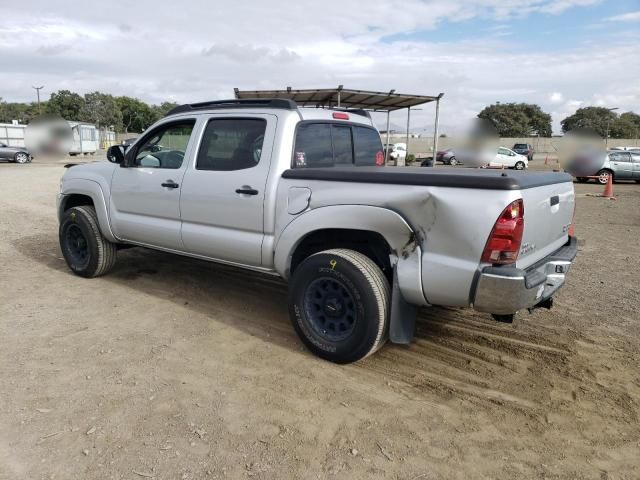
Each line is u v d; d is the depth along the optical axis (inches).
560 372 145.3
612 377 142.7
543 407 126.8
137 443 107.5
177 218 183.3
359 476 99.9
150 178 189.8
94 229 214.2
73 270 226.7
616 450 110.3
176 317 179.9
